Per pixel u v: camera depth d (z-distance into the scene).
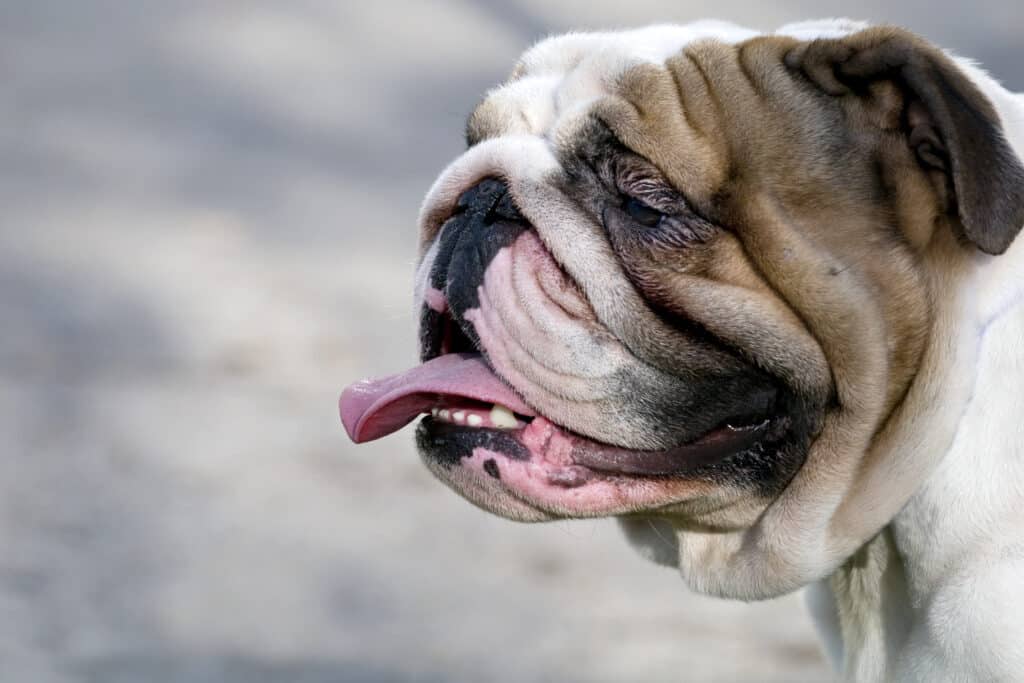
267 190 21.66
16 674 9.45
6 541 11.48
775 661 9.81
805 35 6.32
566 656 9.90
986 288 5.78
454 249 6.18
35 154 22.70
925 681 5.86
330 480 12.91
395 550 11.62
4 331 16.45
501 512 6.22
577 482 6.10
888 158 5.77
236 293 17.72
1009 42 24.36
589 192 5.99
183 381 15.13
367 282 18.19
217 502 12.39
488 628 10.35
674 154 5.84
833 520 5.94
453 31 27.23
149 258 18.94
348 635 10.22
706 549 6.35
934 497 5.80
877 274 5.73
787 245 5.73
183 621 10.34
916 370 5.77
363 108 24.75
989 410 5.74
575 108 6.05
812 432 5.89
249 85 25.59
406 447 13.70
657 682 9.52
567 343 5.92
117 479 12.80
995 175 5.54
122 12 28.69
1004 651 5.59
